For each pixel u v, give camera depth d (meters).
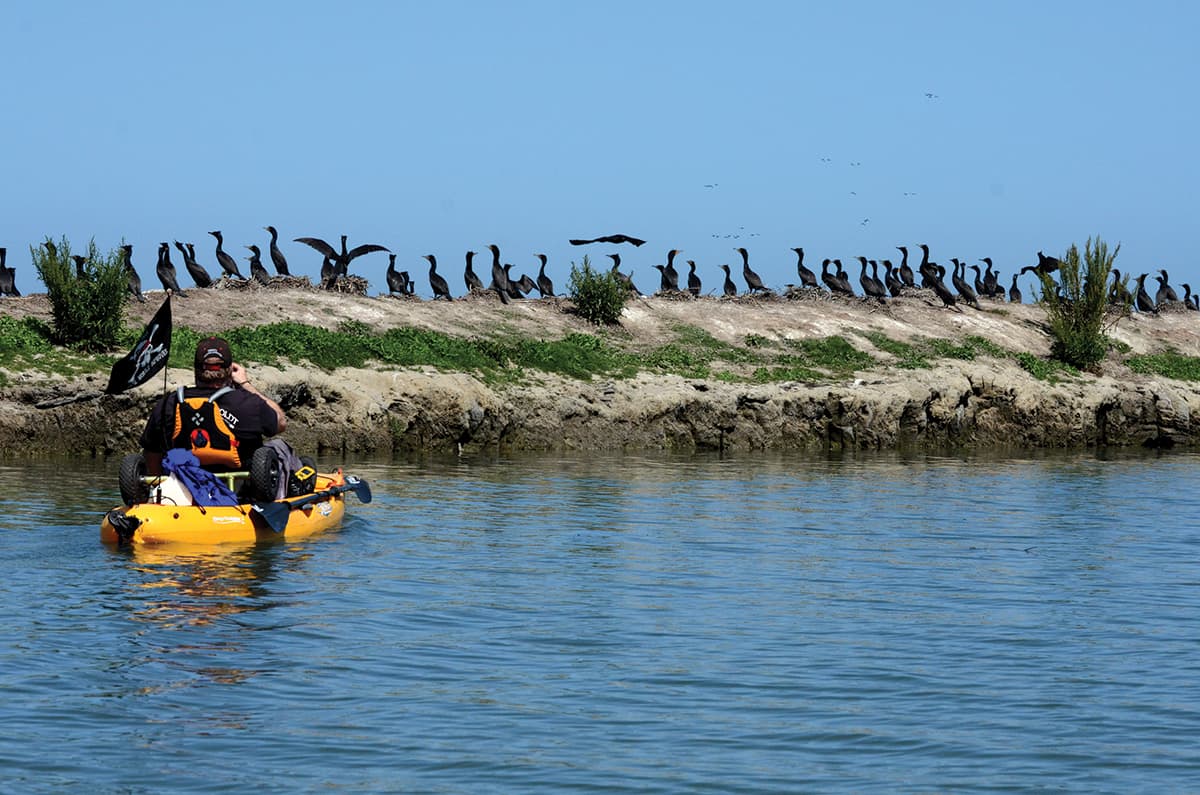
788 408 42.50
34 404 32.22
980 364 50.06
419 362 39.72
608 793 8.75
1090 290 53.19
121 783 8.77
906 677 11.75
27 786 8.67
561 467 32.97
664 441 41.06
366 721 10.16
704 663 12.12
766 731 10.10
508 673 11.65
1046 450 45.03
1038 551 19.69
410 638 12.81
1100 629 13.89
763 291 55.66
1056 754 9.65
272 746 9.54
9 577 15.05
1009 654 12.69
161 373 34.16
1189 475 34.78
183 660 11.74
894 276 60.03
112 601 13.91
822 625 13.89
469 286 50.09
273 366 36.16
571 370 42.31
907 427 44.50
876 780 9.07
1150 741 9.98
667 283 53.78
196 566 15.94
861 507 25.31
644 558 18.14
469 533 20.00
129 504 18.12
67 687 10.83
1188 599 15.74
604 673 11.71
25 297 40.84
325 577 15.64
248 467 18.19
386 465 32.38
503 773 9.09
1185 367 55.81
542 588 15.59
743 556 18.56
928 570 17.66
